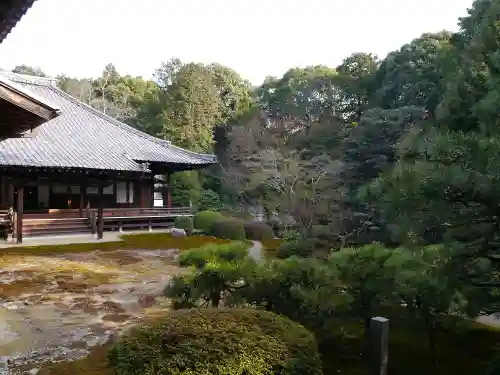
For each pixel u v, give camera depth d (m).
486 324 6.28
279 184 21.20
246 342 2.99
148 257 13.99
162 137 33.94
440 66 19.88
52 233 18.28
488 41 7.32
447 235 4.24
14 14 3.45
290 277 4.89
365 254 5.04
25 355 5.40
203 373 2.68
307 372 3.03
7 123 5.55
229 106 42.19
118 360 2.92
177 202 26.31
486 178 3.43
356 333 5.56
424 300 4.53
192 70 36.41
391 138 19.61
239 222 19.88
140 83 51.94
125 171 18.39
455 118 5.47
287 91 37.66
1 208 18.25
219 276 5.01
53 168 16.55
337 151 23.52
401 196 3.79
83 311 7.60
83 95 45.56
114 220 20.36
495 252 4.18
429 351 5.22
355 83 33.41
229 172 30.23
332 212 16.44
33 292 9.01
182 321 3.28
